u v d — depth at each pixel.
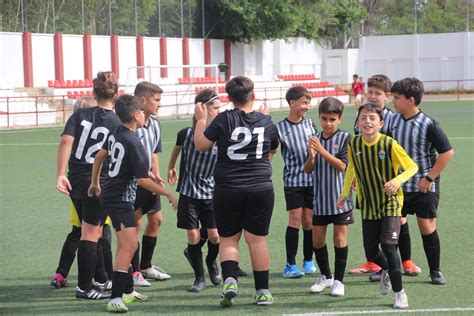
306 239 18.50
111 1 93.44
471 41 123.94
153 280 18.17
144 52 97.75
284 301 15.96
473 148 47.12
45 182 35.72
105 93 16.83
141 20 98.00
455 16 128.12
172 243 22.30
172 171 18.72
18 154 48.69
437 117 75.81
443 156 16.69
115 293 15.28
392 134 17.30
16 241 22.78
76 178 16.52
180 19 103.81
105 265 17.20
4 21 80.31
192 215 17.25
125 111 15.28
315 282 17.30
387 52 130.00
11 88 77.88
